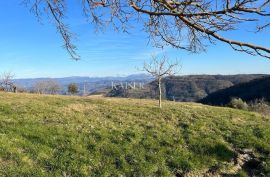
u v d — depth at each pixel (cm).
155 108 2881
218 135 2133
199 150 1895
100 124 2203
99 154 1727
